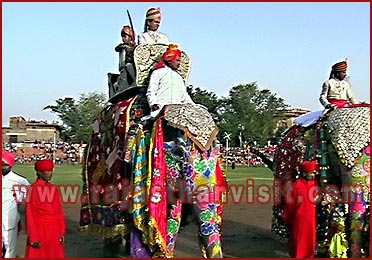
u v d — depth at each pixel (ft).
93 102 237.25
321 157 25.80
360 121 24.54
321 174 25.68
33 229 22.26
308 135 27.30
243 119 204.54
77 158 151.74
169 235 21.85
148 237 21.53
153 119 22.41
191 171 20.61
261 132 198.80
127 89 26.23
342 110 25.43
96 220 27.55
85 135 225.56
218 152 21.66
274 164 31.07
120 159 24.84
